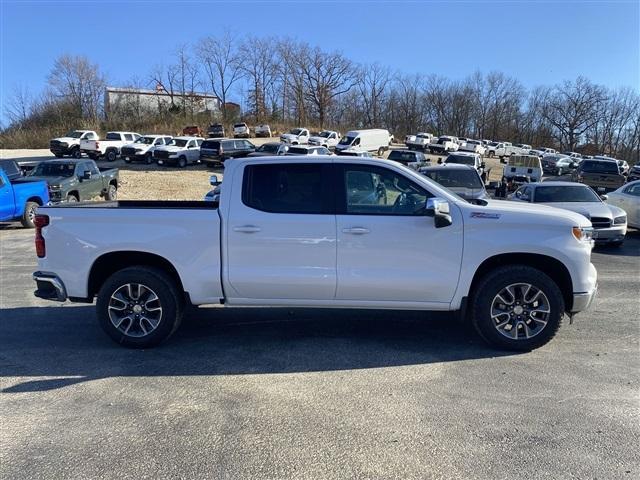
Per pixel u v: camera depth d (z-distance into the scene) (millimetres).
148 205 5676
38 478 2842
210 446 3154
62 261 4809
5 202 13141
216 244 4664
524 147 72375
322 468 2928
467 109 97812
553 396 3818
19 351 4816
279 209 4645
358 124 93812
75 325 5637
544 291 4582
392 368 4367
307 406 3680
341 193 4641
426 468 2924
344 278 4598
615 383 4051
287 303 4742
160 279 4738
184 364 4480
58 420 3492
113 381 4125
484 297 4625
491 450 3100
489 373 4250
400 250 4566
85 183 16953
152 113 72625
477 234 4551
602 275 8477
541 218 4582
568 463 2965
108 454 3072
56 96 66562
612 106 88312
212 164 34969
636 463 2965
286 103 86750
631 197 13266
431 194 4617
